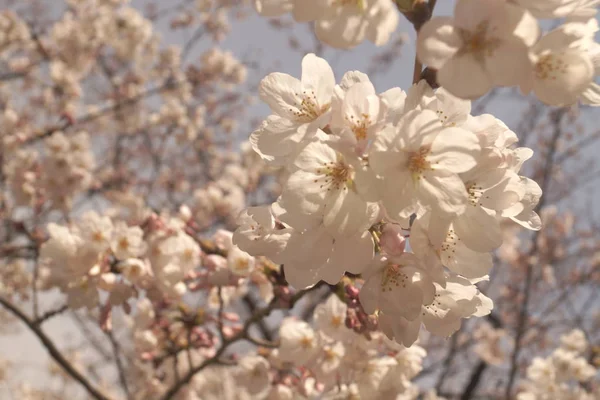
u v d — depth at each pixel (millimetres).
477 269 1632
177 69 9984
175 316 3748
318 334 2861
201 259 3295
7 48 8250
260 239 1760
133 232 3084
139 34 8805
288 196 1508
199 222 7387
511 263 10523
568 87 1298
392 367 2746
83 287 3068
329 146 1448
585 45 1329
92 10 8547
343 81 1649
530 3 1214
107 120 9828
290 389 3359
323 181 1514
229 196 7359
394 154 1409
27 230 4840
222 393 6852
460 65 1219
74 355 8977
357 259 1539
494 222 1543
